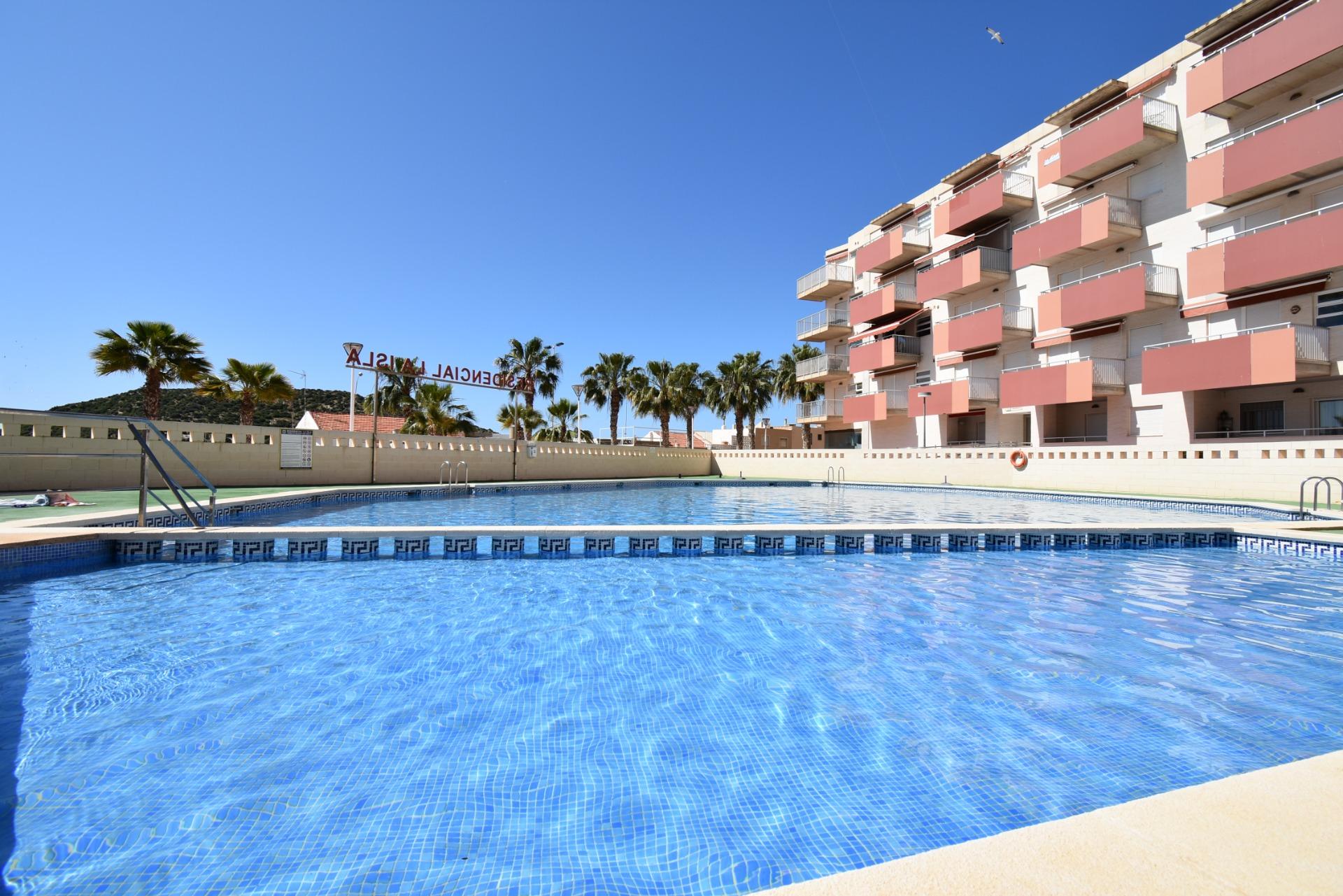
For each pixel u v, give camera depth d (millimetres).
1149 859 1526
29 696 3748
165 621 5402
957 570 7855
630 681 4094
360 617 5594
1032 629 5289
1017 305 24312
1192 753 3086
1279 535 8945
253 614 5652
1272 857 1529
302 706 3645
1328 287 15219
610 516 13898
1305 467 13578
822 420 33000
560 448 28328
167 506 9172
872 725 3414
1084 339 21422
